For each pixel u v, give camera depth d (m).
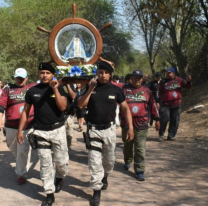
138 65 47.16
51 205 4.54
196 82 17.66
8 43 26.09
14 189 5.18
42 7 26.50
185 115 12.20
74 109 4.86
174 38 17.83
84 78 4.69
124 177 5.76
